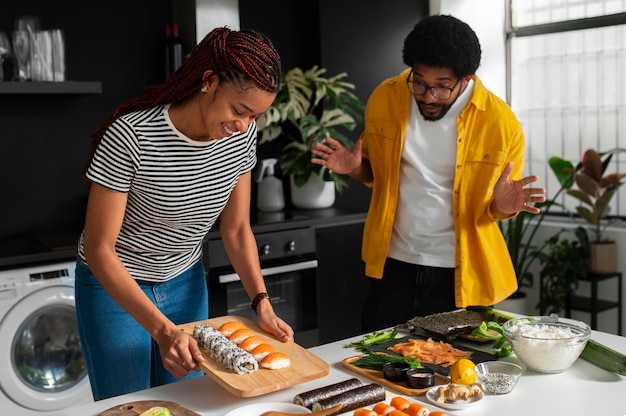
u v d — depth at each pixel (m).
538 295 4.85
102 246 1.86
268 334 1.97
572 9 4.70
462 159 2.51
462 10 4.71
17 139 3.76
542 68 4.92
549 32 4.78
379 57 4.52
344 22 4.35
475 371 1.74
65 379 3.38
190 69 1.77
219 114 1.71
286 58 4.41
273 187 4.19
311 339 3.97
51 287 3.29
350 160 2.60
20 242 3.57
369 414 1.51
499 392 1.66
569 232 4.68
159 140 1.84
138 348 2.07
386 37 4.53
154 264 2.07
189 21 3.96
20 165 3.78
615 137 4.64
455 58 2.28
